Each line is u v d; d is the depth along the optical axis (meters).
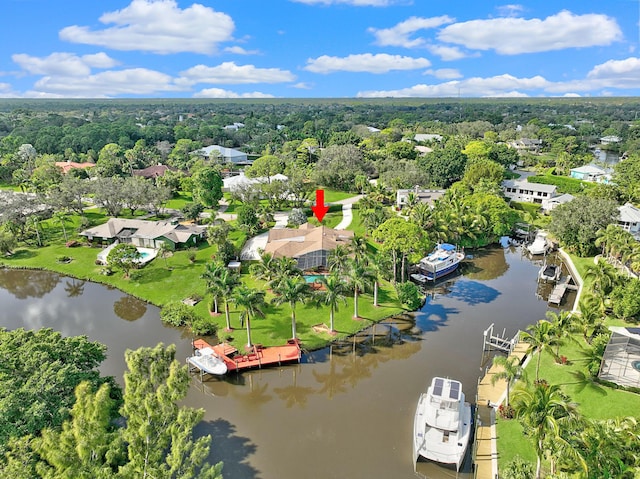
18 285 73.44
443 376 47.91
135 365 31.88
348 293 65.62
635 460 28.50
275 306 61.75
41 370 32.66
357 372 49.03
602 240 75.06
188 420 29.56
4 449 26.92
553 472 30.38
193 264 78.56
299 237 82.62
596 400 41.59
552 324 46.16
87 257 83.12
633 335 44.50
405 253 68.81
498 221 91.00
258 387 46.81
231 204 121.06
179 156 178.25
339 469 35.41
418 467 35.59
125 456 29.92
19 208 91.50
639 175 117.12
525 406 32.19
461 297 68.38
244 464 35.78
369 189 119.56
